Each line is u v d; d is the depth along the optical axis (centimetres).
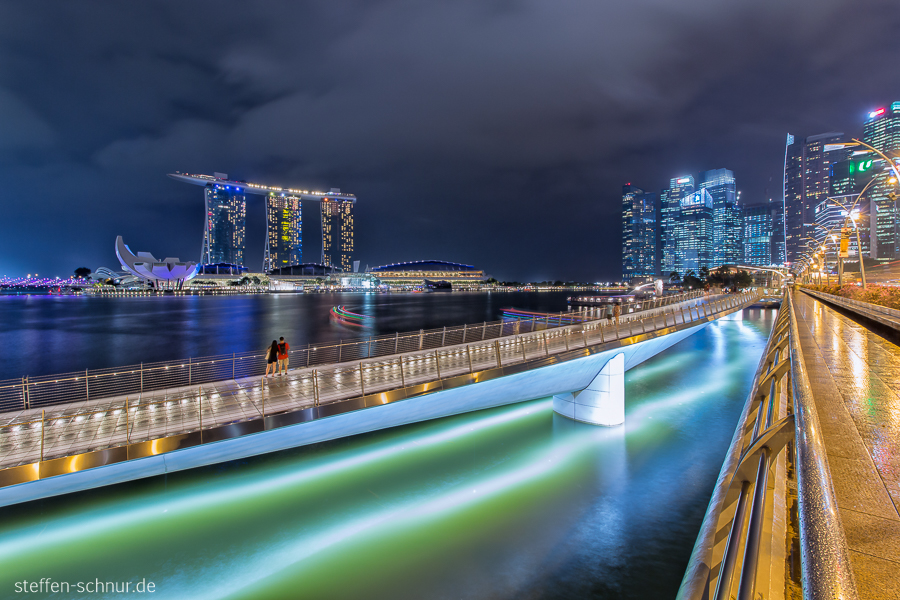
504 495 1617
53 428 1225
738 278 17062
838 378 814
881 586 206
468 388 1706
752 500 245
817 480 209
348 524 1413
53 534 1305
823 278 9200
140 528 1352
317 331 7169
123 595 1086
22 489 1024
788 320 1030
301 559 1241
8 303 16462
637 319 3173
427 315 10919
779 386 483
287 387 1593
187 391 1566
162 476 1670
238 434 1253
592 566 1252
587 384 2395
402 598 1116
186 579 1148
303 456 1892
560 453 1989
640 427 2334
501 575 1205
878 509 293
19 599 1059
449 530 1399
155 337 6475
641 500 1600
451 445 2053
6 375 3966
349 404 1427
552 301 19900
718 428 2328
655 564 1264
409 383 1583
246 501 1525
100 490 1548
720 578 212
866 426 507
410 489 1642
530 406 2675
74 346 5631
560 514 1504
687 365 4012
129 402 1434
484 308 13925
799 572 247
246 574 1175
